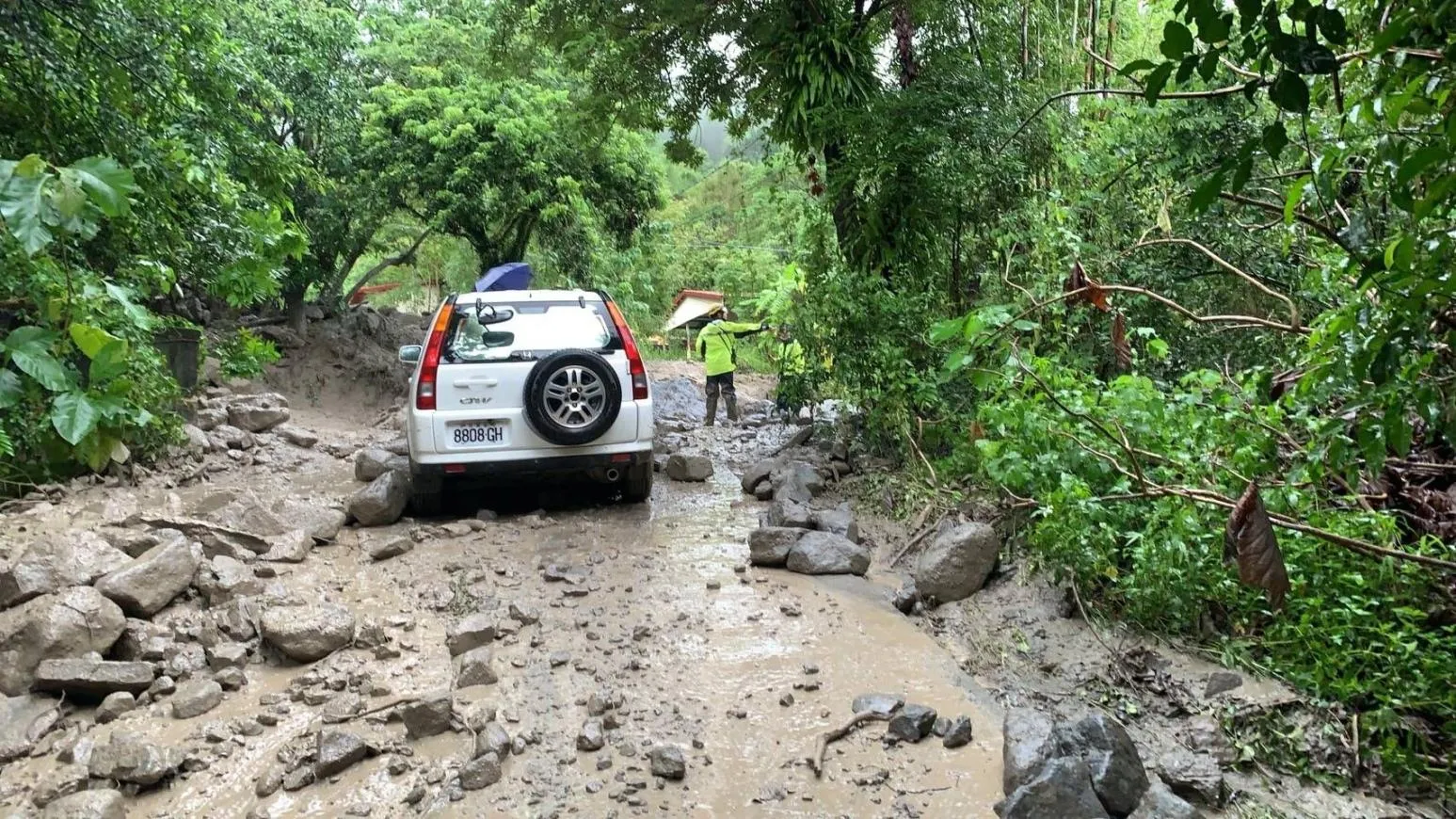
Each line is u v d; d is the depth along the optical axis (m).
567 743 3.86
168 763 3.57
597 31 11.74
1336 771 3.67
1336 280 4.45
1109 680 4.35
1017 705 4.21
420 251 33.69
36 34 6.77
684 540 6.53
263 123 14.46
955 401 7.52
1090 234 7.54
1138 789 3.39
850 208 8.47
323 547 6.29
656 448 10.52
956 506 6.50
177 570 4.91
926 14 8.60
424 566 5.92
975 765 3.69
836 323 7.88
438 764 3.70
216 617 4.73
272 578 5.48
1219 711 3.99
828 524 6.30
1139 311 6.95
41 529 5.45
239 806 3.46
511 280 14.67
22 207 3.07
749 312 32.28
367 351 17.81
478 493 8.01
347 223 17.67
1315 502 4.38
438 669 4.45
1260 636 4.42
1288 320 6.09
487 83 17.50
